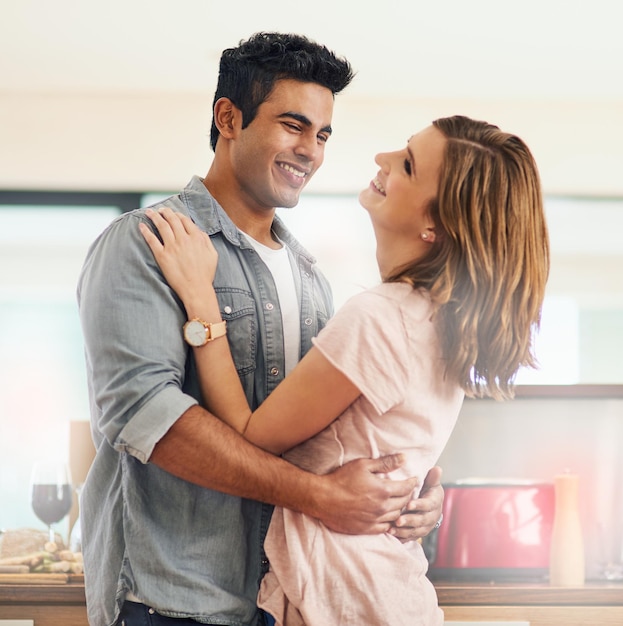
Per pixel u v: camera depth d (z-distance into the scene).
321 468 1.58
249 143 1.79
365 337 1.52
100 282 1.62
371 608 1.53
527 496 2.47
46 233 5.57
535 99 5.44
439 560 2.46
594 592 2.28
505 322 1.56
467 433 2.62
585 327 5.59
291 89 1.77
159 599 1.57
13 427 5.70
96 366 1.61
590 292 5.55
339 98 5.43
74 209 5.47
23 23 4.48
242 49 1.81
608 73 5.02
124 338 1.58
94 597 1.65
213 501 1.62
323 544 1.54
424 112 5.45
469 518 2.46
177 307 1.62
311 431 1.55
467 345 1.54
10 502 5.59
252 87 1.79
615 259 5.55
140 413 1.53
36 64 4.98
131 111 5.41
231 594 1.62
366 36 4.59
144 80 5.20
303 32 4.56
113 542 1.63
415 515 1.63
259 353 1.74
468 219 1.55
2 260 5.59
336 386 1.52
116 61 4.93
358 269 5.41
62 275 5.59
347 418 1.57
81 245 5.58
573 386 2.62
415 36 4.58
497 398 1.61
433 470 1.74
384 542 1.57
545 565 2.46
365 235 5.42
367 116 5.44
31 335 5.69
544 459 2.61
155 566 1.59
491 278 1.55
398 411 1.55
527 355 1.62
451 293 1.54
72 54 4.85
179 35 4.60
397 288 1.57
